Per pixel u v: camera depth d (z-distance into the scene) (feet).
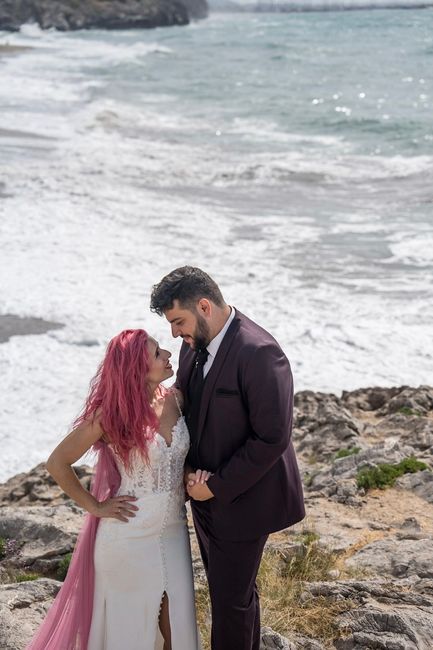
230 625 14.17
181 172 101.96
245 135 128.36
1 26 325.42
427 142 118.62
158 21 351.25
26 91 171.63
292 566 19.69
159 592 13.91
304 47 255.50
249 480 13.37
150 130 131.75
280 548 20.62
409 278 64.23
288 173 102.01
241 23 376.89
